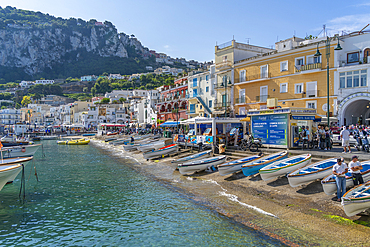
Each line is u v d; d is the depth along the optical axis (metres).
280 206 12.79
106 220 13.01
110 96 150.12
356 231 9.66
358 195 10.41
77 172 26.16
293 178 14.01
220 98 50.12
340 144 25.55
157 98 84.12
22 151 35.16
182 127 45.16
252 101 43.50
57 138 88.00
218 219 12.03
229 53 48.00
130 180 21.58
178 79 68.50
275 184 15.97
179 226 11.69
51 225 12.63
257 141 23.41
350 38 33.06
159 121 71.50
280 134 22.80
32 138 79.19
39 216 13.81
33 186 20.36
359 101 32.47
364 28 32.84
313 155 18.73
